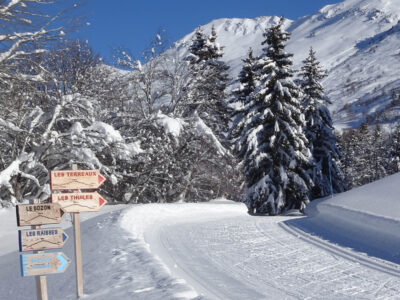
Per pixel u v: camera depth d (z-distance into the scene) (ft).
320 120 120.67
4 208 63.98
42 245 22.03
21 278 32.99
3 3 55.52
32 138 71.10
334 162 123.65
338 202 56.75
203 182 104.83
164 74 97.66
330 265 30.78
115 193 98.07
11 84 63.62
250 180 104.37
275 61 100.07
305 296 23.66
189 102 96.27
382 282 26.27
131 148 78.43
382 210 45.29
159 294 21.11
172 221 54.70
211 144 92.32
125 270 26.96
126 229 42.22
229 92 115.14
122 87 96.07
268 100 96.17
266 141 100.58
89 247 36.24
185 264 31.17
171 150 90.84
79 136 73.15
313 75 123.44
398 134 234.99
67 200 24.20
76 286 25.17
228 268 29.99
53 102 84.69
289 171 99.09
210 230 47.42
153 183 97.14
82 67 91.71
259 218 60.59
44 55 85.92
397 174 62.03
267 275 28.12
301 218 58.65
